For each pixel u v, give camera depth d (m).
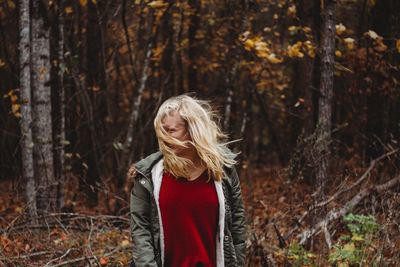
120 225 6.04
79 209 8.40
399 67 8.27
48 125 6.48
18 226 5.71
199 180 2.91
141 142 10.01
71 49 8.87
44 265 4.59
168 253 2.90
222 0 10.88
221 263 2.91
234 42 9.30
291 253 4.82
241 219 3.03
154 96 11.00
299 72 10.59
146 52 8.60
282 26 10.94
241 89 12.31
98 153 9.24
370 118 8.81
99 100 9.82
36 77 6.41
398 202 5.01
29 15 6.31
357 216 4.62
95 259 4.60
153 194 2.89
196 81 12.09
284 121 14.84
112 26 8.98
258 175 12.46
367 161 8.69
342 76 10.59
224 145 3.07
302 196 5.95
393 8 8.51
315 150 5.55
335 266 4.53
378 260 4.49
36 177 6.45
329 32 5.93
